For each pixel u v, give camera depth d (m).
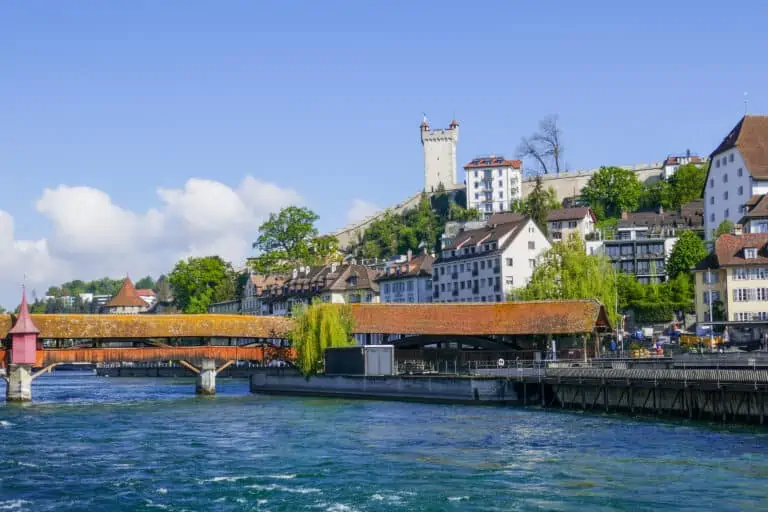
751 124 138.25
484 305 95.56
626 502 36.56
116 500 38.72
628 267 139.25
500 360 85.81
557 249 108.06
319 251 184.75
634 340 108.94
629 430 55.47
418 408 73.44
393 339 103.00
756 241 110.00
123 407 78.88
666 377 60.81
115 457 49.38
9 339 89.00
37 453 51.00
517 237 134.00
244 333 96.88
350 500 37.75
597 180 180.50
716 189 139.62
